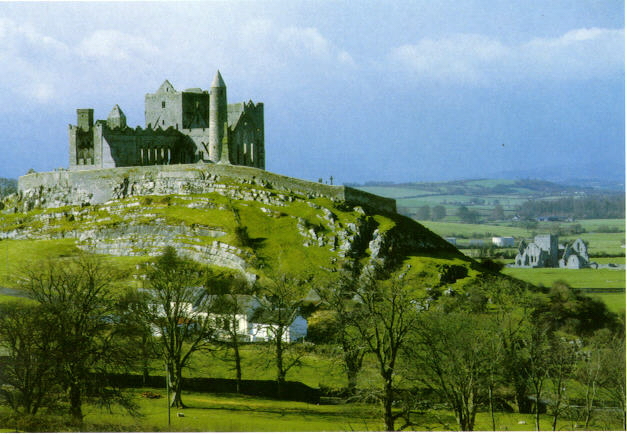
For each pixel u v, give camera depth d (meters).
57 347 107.12
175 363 131.12
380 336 127.75
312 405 131.00
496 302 185.25
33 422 102.38
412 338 120.69
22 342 104.75
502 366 130.50
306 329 169.50
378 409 114.06
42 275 146.00
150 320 132.00
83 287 119.75
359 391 114.62
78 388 106.62
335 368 147.50
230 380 140.00
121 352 111.94
